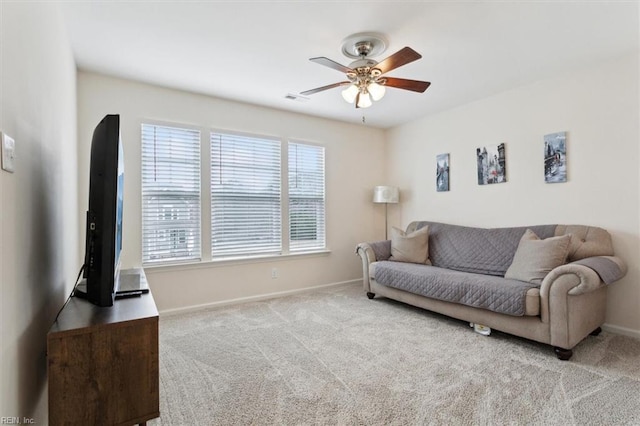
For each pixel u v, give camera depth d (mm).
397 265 3656
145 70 2975
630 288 2754
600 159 2920
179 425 1633
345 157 4754
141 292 1617
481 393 1909
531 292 2441
